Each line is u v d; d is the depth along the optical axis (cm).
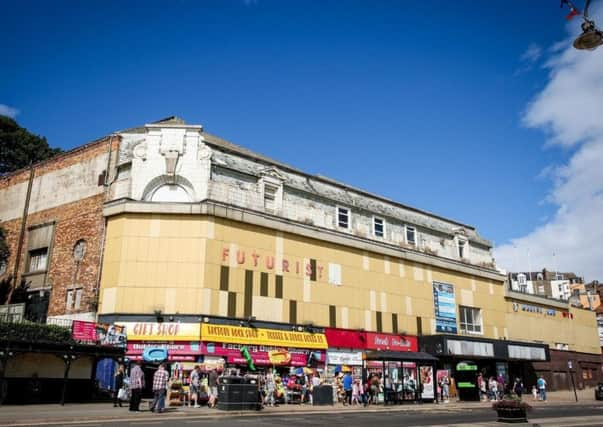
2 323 2256
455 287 4575
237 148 3762
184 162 3145
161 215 3017
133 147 3206
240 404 2192
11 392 2350
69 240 3300
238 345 2970
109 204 3094
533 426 1599
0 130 4938
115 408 2119
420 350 3991
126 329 2786
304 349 3294
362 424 1742
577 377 5709
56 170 3600
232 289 3053
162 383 2030
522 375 4950
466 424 1619
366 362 3619
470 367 3494
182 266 2947
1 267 3662
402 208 4488
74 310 3067
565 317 5966
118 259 2942
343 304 3634
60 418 1644
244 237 3195
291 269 3400
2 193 3931
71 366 2595
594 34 978
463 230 4906
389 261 4066
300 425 1686
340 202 3878
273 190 3503
